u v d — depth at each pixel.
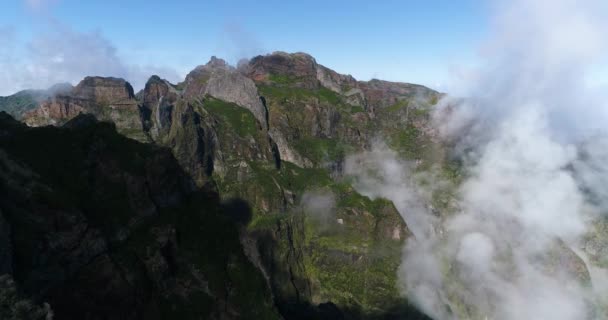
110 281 57.25
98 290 55.69
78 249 56.78
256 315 68.69
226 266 72.31
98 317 54.03
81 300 53.56
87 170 66.88
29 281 50.28
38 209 54.75
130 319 57.19
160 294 62.41
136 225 66.94
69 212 57.06
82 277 55.53
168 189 76.94
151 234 66.81
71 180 63.81
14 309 40.75
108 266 58.22
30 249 51.72
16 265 49.97
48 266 52.78
